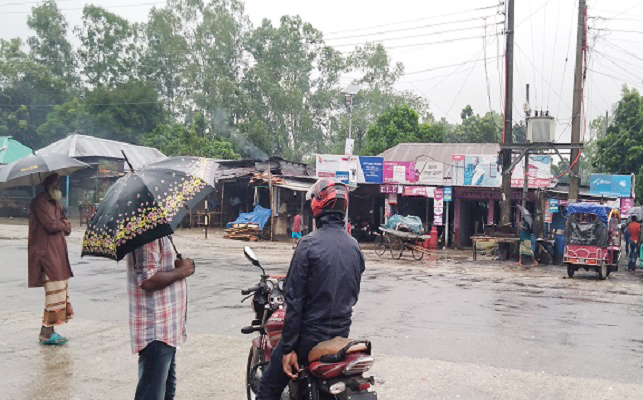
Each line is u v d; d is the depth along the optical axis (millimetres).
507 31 22484
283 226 28812
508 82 22469
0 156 35469
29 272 6824
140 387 4055
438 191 26672
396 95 65875
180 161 4367
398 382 5816
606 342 7977
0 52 60656
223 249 21547
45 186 6816
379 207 30438
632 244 19625
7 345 6859
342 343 3400
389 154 33438
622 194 28609
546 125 20766
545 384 5848
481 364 6605
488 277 15516
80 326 7949
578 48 21562
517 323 9102
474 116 53000
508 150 22062
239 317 8875
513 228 21297
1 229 25531
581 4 21469
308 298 3539
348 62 68312
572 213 16219
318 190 3703
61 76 65000
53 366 6066
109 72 64250
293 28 67625
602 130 64125
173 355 4289
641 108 35938
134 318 4023
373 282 13742
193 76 61375
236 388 5477
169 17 64812
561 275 16766
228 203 33969
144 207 3811
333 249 3533
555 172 42438
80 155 33375
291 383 3773
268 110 62375
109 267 14406
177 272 4070
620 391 5676
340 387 3291
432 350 7227
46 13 65375
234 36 65562
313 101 66750
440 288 12953
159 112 56812
